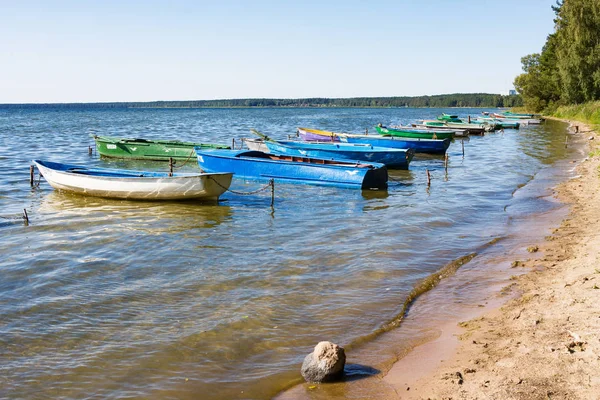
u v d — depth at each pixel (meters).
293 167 25.33
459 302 10.51
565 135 52.03
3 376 8.09
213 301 10.91
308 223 17.83
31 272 12.79
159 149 33.78
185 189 20.80
